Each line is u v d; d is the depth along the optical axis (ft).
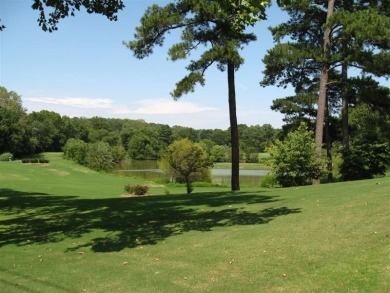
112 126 491.72
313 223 29.14
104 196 87.86
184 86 62.49
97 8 40.14
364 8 80.18
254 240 26.53
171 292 19.07
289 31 87.35
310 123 98.63
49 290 20.42
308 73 90.99
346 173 77.05
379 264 19.43
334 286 17.81
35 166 206.49
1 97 306.96
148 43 64.23
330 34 73.77
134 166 297.53
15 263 25.75
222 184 142.51
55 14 38.55
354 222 27.81
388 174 81.30
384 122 103.55
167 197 56.75
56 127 381.60
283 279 19.34
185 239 29.27
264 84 94.48
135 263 24.29
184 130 375.86
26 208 52.13
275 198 45.52
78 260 25.86
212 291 18.76
